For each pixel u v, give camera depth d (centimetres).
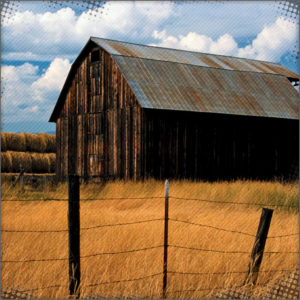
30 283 642
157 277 679
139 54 2744
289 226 1085
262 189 1722
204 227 961
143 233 884
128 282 656
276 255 805
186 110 2419
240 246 833
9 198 1614
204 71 2830
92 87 2767
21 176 2128
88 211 1249
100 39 2795
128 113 2466
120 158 2512
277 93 2950
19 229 954
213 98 2623
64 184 2112
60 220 1055
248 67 3178
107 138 2627
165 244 686
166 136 2412
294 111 2853
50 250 767
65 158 2995
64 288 633
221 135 2580
